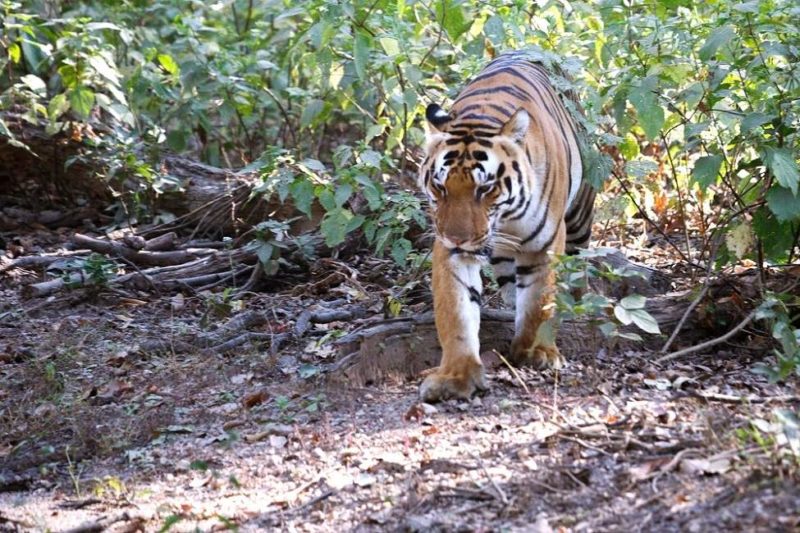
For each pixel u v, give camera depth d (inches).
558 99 409.7
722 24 401.1
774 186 381.7
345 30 488.7
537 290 368.2
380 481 296.4
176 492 313.0
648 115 403.2
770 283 407.8
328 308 454.0
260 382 389.7
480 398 347.9
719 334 392.5
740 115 396.8
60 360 414.3
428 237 490.3
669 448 284.2
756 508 243.0
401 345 377.1
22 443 354.0
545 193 361.4
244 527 282.8
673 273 462.0
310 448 327.9
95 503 311.6
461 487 282.4
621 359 378.0
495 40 448.1
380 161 475.2
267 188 467.8
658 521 249.3
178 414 367.6
